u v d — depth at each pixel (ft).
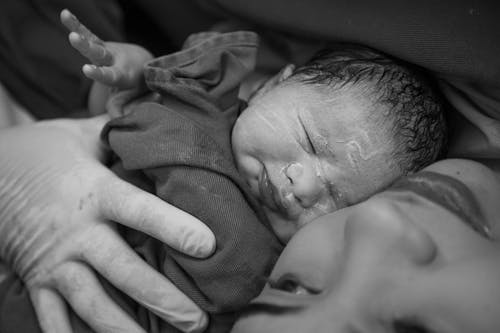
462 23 2.23
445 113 2.52
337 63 2.48
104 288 2.26
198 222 2.14
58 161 2.45
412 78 2.40
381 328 1.59
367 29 2.43
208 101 2.54
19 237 2.33
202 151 2.28
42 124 2.77
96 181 2.31
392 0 2.39
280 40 3.17
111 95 2.90
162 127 2.33
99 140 2.71
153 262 2.28
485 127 2.39
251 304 1.93
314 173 2.32
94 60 2.51
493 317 1.46
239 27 3.25
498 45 2.19
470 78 2.27
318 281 1.80
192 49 2.68
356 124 2.27
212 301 2.16
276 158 2.37
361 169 2.28
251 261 2.16
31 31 3.31
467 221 1.75
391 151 2.28
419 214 1.73
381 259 1.64
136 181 2.45
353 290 1.63
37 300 2.28
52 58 3.29
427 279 1.56
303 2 2.67
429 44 2.28
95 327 2.19
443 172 1.95
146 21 4.02
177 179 2.21
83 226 2.25
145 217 2.13
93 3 3.35
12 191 2.41
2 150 2.56
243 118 2.47
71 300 2.21
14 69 3.29
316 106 2.34
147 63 2.60
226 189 2.24
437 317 1.50
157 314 2.17
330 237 1.87
